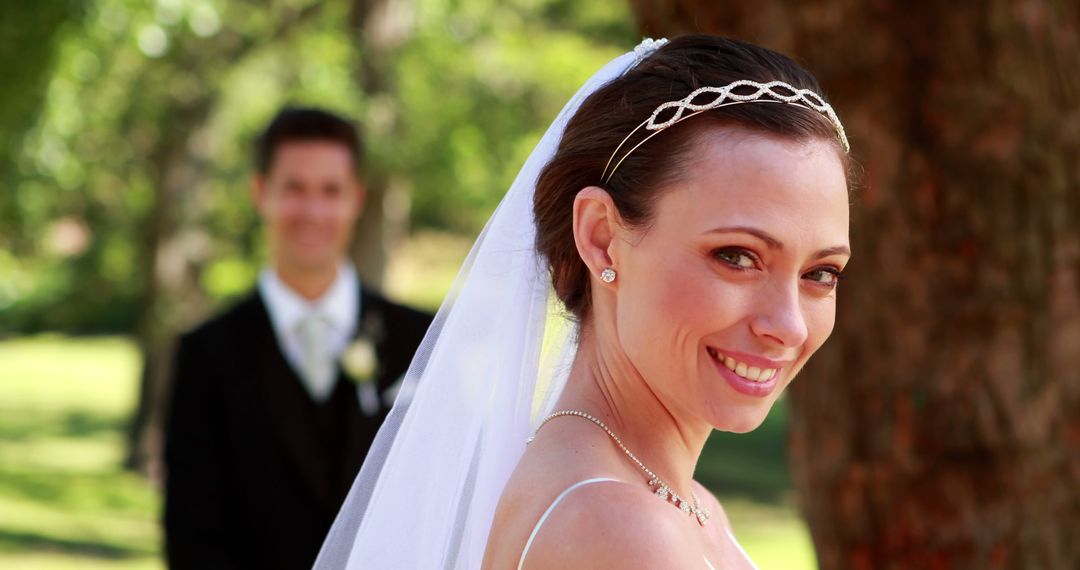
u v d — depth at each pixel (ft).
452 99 48.32
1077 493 10.30
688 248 5.42
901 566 10.56
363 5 48.37
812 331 5.61
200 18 41.29
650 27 10.64
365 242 48.96
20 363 100.58
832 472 10.87
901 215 10.38
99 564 35.63
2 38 35.22
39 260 64.64
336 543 7.52
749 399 5.50
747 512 51.03
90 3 36.45
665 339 5.50
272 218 13.91
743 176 5.37
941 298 10.37
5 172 40.29
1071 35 10.07
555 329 6.65
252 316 13.38
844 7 10.11
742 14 10.34
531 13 52.13
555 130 6.78
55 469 53.47
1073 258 10.21
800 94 5.58
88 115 45.39
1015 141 10.12
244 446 12.90
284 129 14.02
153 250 53.11
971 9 10.05
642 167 5.56
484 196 48.88
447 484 6.74
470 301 6.82
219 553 12.69
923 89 10.21
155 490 50.88
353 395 13.32
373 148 45.57
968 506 10.37
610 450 5.70
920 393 10.43
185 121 50.72
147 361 53.67
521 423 6.63
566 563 5.04
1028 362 10.27
